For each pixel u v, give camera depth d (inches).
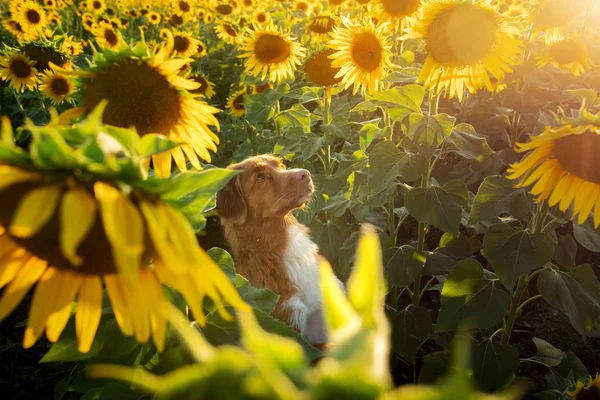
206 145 63.4
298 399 13.1
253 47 211.0
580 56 190.9
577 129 72.5
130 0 498.6
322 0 372.5
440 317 128.3
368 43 145.3
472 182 195.9
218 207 164.4
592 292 123.5
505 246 124.3
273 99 215.3
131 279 27.2
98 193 29.3
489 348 132.8
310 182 160.9
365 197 152.8
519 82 224.5
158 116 58.6
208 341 59.2
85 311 38.5
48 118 225.8
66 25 439.2
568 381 127.1
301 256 161.8
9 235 36.3
